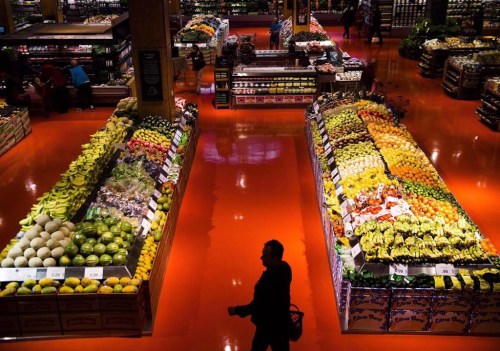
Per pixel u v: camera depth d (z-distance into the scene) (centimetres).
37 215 698
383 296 595
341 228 707
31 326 604
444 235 647
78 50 1631
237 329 629
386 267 605
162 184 844
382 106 1111
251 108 1506
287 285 504
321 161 915
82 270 610
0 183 1043
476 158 1145
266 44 2541
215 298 686
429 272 603
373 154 853
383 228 654
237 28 3081
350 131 964
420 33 2192
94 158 836
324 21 3161
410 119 1407
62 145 1245
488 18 2598
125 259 623
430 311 603
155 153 927
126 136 984
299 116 1438
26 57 1560
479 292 589
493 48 1827
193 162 1129
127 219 702
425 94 1661
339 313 641
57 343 605
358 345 601
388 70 2002
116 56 1593
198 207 927
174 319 646
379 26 2508
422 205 709
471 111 1477
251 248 800
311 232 843
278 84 1484
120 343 605
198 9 3123
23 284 597
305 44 1939
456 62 1622
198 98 1627
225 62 1480
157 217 741
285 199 955
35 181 1051
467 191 989
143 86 1087
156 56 1061
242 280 724
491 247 659
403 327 613
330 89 1492
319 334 619
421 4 2694
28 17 2503
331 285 711
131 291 588
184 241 821
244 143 1239
